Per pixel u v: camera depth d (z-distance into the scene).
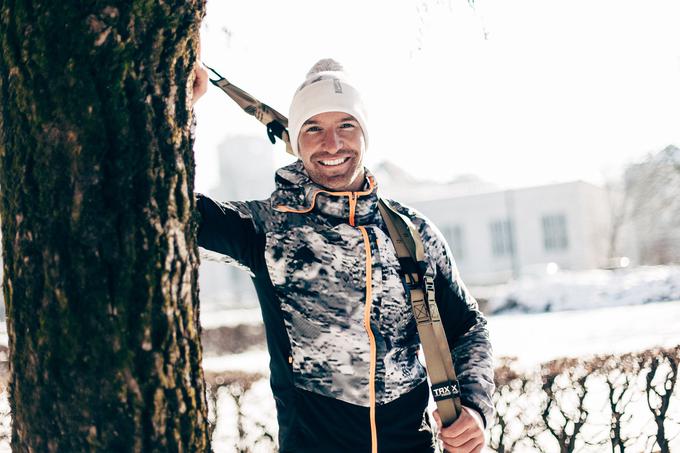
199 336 1.58
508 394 4.48
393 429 2.00
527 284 21.41
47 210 1.44
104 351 1.42
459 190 51.53
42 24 1.45
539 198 44.25
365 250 2.03
